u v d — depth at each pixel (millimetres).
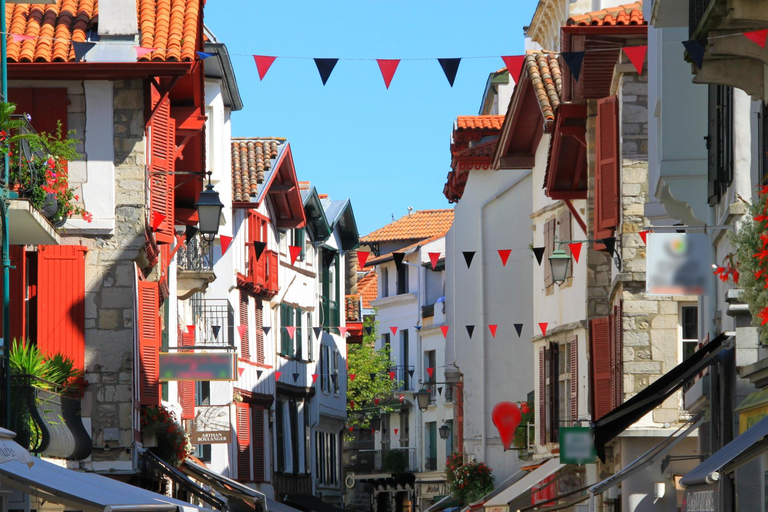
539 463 45094
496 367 51031
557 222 43312
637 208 31812
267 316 59250
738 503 17766
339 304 73812
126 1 29109
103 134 29359
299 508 64062
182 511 15906
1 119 21016
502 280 51281
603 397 35344
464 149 51406
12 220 23047
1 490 21188
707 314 24500
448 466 52469
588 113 35594
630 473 27391
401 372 85625
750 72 18609
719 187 22516
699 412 26828
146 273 33031
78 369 28859
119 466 28922
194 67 31938
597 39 32594
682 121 24516
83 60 28703
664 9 21453
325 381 70188
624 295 31766
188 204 37625
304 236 65688
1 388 21703
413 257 84312
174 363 32156
